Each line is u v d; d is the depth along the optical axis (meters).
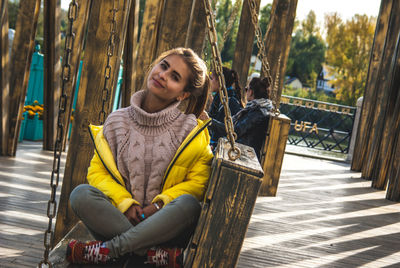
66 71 1.71
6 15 5.36
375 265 3.71
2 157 5.71
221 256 1.58
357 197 6.71
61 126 1.71
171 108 1.89
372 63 9.09
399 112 7.35
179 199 1.73
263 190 5.74
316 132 12.94
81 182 3.07
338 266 3.55
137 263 1.69
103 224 1.69
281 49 6.08
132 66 5.36
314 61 30.05
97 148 1.90
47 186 4.64
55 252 1.77
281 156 5.63
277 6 6.03
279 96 6.24
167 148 1.88
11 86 5.73
